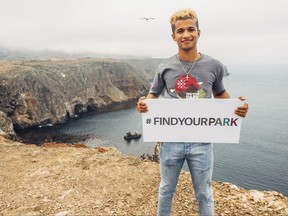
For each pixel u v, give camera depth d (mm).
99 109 114750
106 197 5367
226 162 52938
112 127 79312
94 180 6039
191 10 3086
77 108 107062
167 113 3395
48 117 87062
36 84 90062
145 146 59750
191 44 3055
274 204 5008
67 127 81375
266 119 106000
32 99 86188
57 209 5004
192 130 3432
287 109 131750
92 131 74812
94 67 131375
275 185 44125
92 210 4945
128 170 6492
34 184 5969
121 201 5215
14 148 8641
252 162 53656
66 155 7781
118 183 5887
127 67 151250
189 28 3041
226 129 3424
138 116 96625
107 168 6641
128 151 56938
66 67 117375
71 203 5184
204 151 3387
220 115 3389
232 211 4781
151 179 6035
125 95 139625
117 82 141375
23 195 5516
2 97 82625
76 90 109250
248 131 83312
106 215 4789
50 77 103312
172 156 3439
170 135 3449
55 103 91438
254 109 131250
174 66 3223
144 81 156250
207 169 3430
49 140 66125
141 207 5012
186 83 3217
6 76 86500
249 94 196750
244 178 46312
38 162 7262
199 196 3551
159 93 3527
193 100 3318
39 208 5047
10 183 6051
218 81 3340
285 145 67562
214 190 5512
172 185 3574
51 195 5492
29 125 82562
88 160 7176
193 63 3154
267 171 49594
